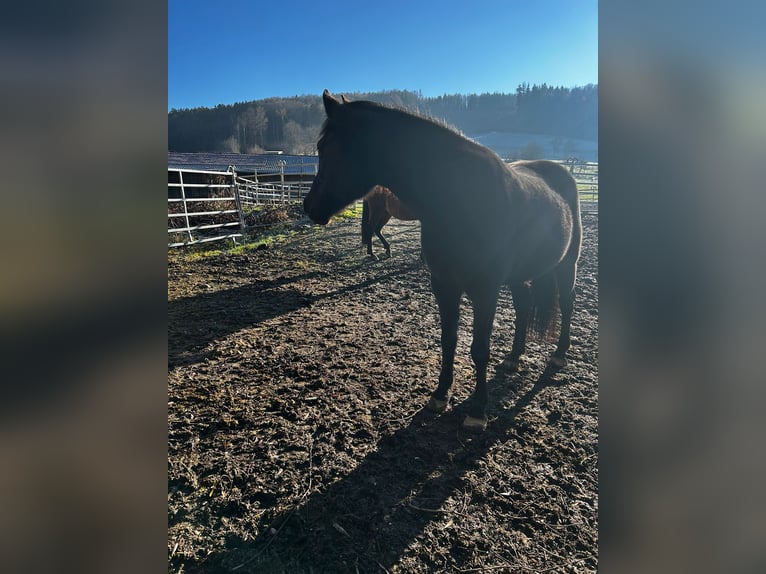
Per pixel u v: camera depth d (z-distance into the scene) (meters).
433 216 2.20
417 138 2.16
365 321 4.14
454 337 2.47
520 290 3.11
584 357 3.35
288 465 2.07
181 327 3.91
